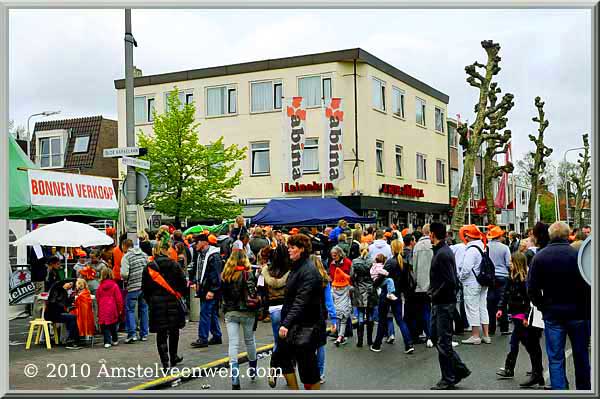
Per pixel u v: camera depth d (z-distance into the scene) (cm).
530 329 874
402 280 1173
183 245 1516
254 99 3181
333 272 1233
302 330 709
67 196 1427
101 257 1383
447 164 4109
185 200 2695
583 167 5338
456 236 2525
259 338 1296
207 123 3266
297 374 998
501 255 1327
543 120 3919
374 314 1312
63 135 3684
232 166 2819
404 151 3488
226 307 894
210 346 1197
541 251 754
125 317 1267
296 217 1847
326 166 2694
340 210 1884
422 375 958
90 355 1098
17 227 2092
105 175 3609
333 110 2692
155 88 3375
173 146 2705
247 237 1488
